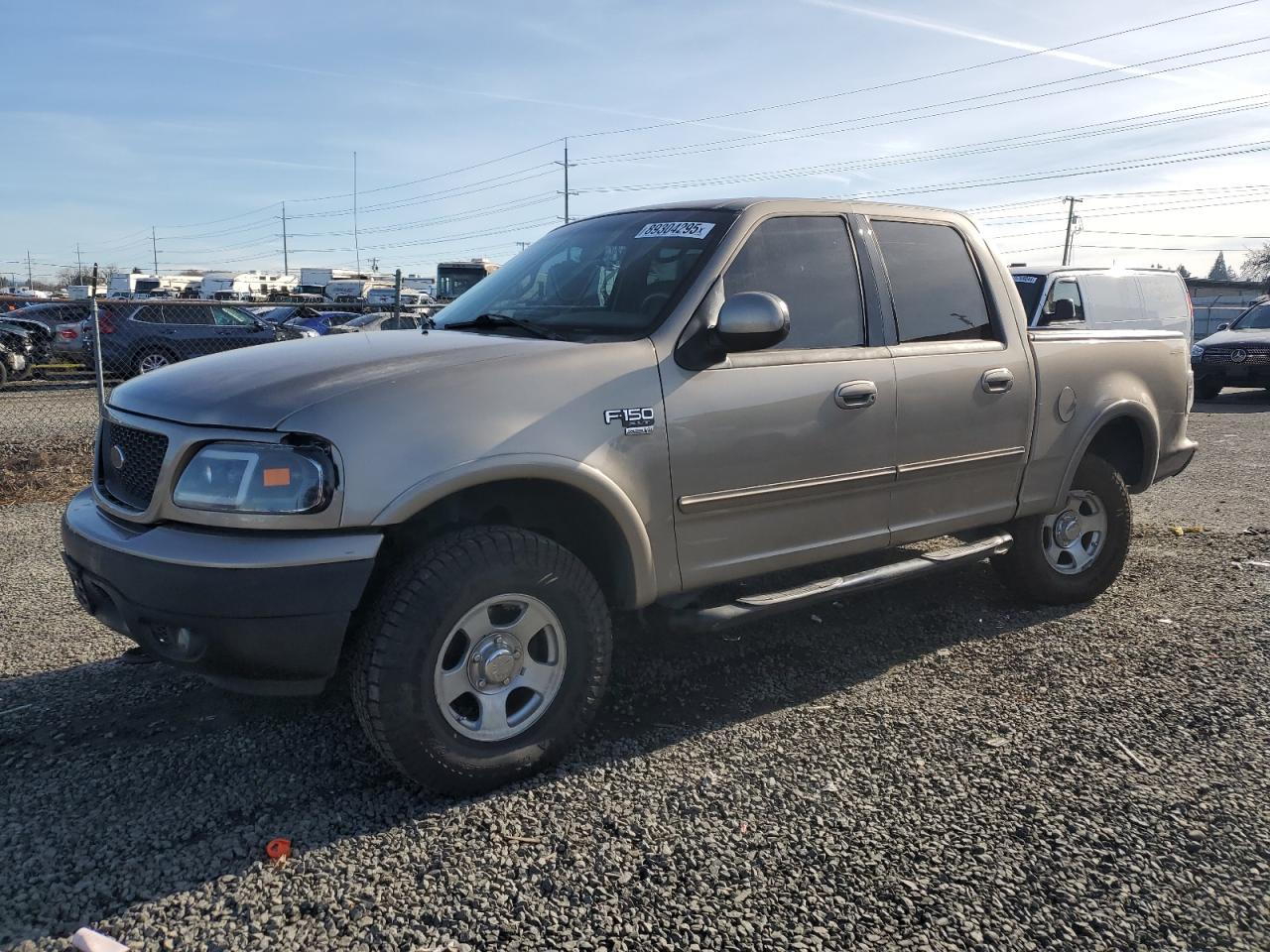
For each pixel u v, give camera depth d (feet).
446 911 8.38
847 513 13.12
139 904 8.43
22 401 50.55
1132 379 17.02
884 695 13.00
